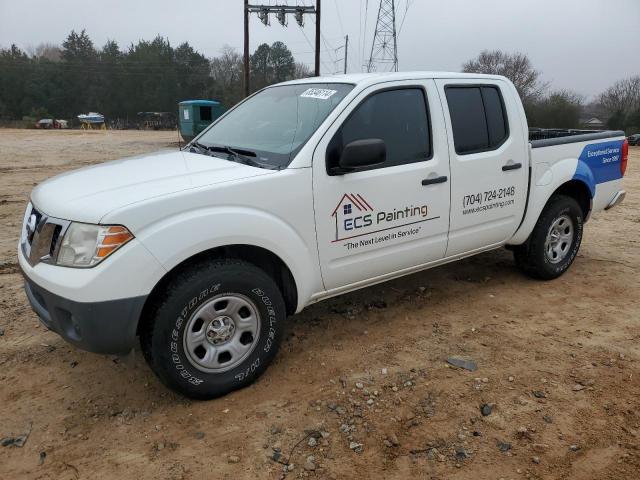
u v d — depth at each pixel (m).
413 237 3.94
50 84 65.56
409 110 3.88
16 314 4.37
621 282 5.15
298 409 3.13
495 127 4.39
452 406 3.15
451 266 5.56
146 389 3.35
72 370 3.56
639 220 8.05
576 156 5.05
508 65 54.88
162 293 2.95
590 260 5.85
